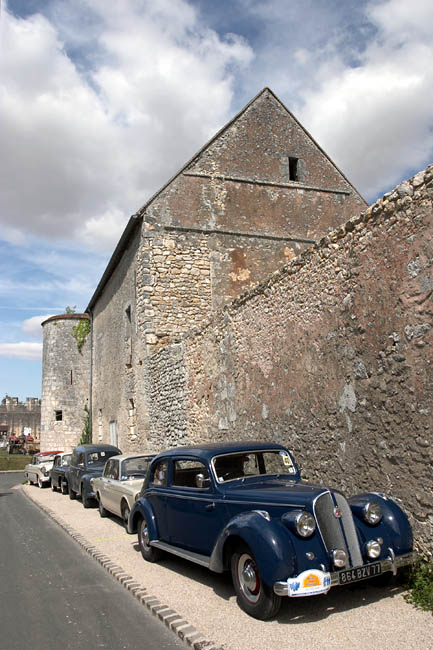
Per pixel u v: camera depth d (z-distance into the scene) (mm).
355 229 6496
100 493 10586
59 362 29547
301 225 16656
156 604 4902
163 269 15039
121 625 4512
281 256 16234
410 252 5566
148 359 14516
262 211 16312
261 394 8555
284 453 6133
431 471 5141
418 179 5492
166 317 14828
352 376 6391
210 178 15984
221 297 15383
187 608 4777
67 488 15516
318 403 7051
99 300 23938
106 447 13898
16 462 34781
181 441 12000
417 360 5379
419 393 5332
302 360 7477
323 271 7113
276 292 8266
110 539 8188
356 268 6418
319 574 4148
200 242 15516
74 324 29859
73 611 4910
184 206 15570
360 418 6211
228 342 9820
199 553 5602
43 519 10969
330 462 6742
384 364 5855
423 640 3801
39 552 7633
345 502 4652
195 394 11336
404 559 4668
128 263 17281
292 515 4332
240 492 5168
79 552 7527
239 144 16516
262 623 4285
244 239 15961
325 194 17188
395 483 5609
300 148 17234
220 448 5906
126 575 5977
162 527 6383
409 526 4875
